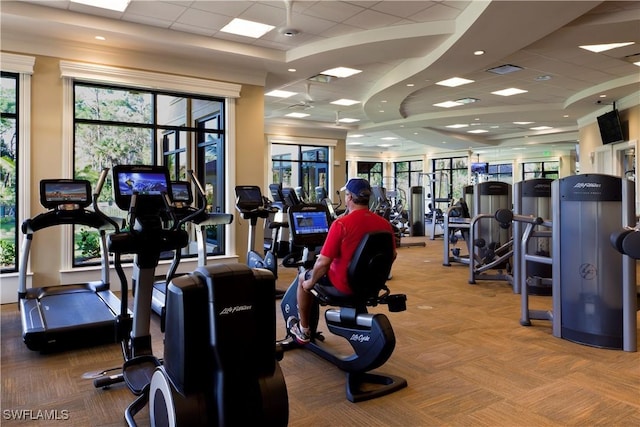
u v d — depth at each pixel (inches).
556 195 148.5
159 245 114.5
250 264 205.3
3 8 177.0
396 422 93.3
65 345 134.3
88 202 165.3
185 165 265.6
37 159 201.3
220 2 185.5
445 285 238.4
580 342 142.3
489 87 331.9
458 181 729.0
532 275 214.7
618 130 347.3
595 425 91.7
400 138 621.9
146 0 181.6
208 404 70.6
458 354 133.6
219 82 251.4
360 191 106.9
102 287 186.1
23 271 170.7
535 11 175.9
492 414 96.5
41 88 202.2
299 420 94.3
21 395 106.0
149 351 116.1
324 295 112.8
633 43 229.9
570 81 315.6
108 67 217.3
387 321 105.0
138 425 91.2
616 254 135.8
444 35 212.5
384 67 285.7
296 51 243.6
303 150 531.2
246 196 209.3
